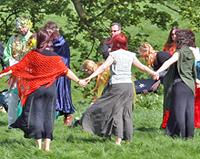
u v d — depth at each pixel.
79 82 15.40
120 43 16.31
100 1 31.77
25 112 15.07
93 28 31.22
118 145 15.80
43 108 15.09
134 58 16.36
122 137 16.14
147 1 33.19
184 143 16.28
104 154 14.95
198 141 16.97
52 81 15.08
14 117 18.77
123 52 16.25
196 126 18.89
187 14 30.95
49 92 15.08
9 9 31.77
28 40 20.03
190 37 17.62
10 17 31.80
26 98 15.09
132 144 16.12
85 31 31.50
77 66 32.66
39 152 14.88
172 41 19.48
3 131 18.97
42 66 15.02
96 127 16.31
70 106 21.16
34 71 15.06
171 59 17.19
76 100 37.41
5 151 15.21
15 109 18.70
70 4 35.16
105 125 16.23
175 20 32.53
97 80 19.72
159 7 45.16
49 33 15.21
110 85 16.23
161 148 15.75
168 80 17.64
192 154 15.34
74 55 32.53
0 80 41.72
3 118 22.53
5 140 17.11
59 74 15.15
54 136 17.91
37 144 15.51
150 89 19.94
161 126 19.47
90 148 15.48
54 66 15.07
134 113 24.89
